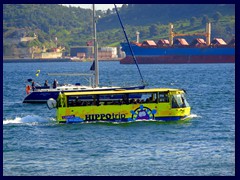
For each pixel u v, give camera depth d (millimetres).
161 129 150375
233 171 108312
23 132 149750
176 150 126562
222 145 130875
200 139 138250
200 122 160875
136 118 158250
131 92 158750
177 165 113562
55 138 141500
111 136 142500
